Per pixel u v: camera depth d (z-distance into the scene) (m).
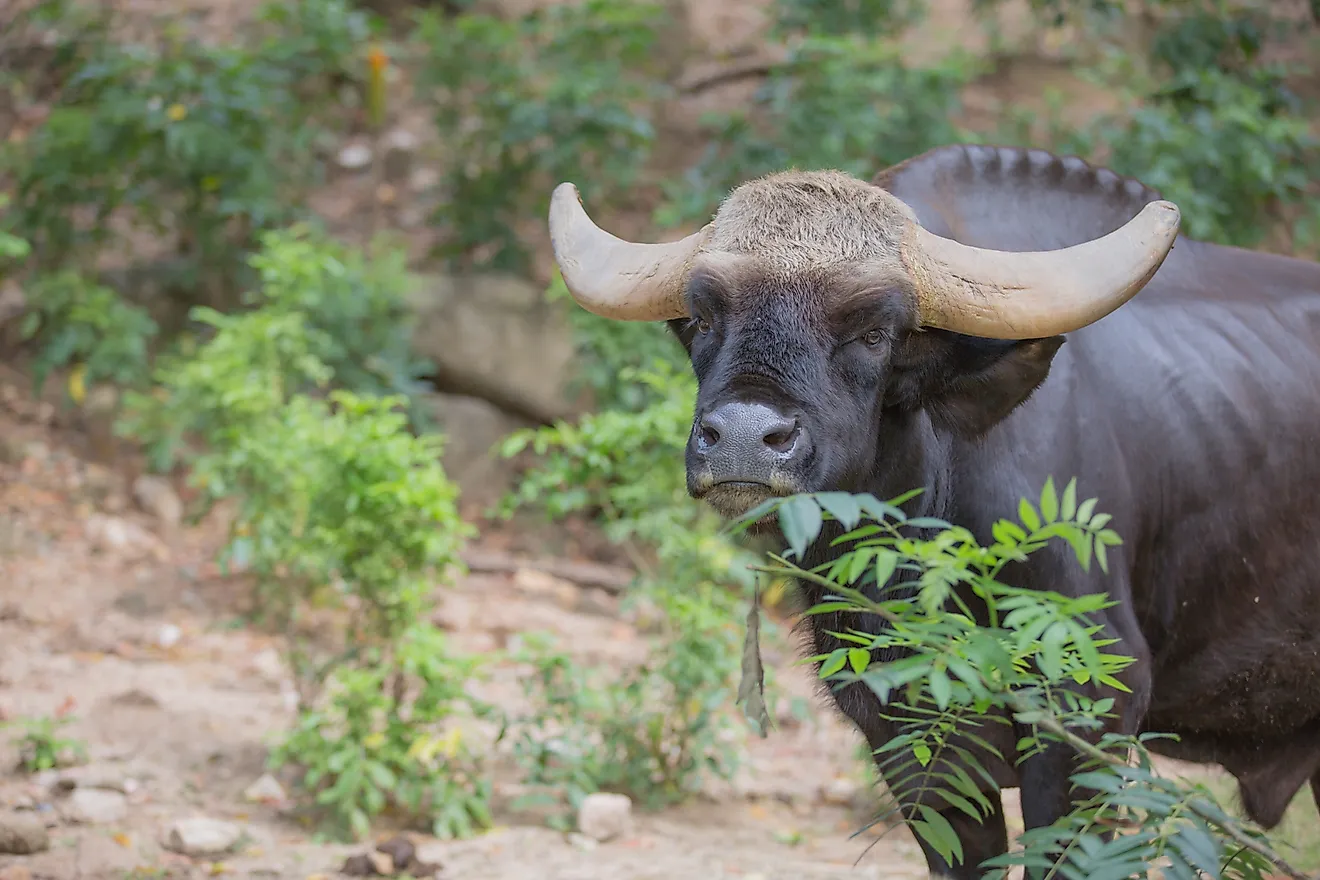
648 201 18.75
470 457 16.19
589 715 11.06
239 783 10.21
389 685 11.63
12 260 16.64
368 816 9.77
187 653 12.45
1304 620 7.52
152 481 15.20
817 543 6.66
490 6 20.97
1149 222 6.09
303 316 14.03
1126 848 4.59
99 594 13.38
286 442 11.23
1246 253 8.20
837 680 6.95
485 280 16.83
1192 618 7.39
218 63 16.39
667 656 10.89
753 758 11.56
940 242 6.27
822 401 5.82
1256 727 7.81
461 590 14.43
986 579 4.82
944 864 7.16
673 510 10.89
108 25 18.61
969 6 20.58
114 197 16.09
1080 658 5.29
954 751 6.81
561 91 16.59
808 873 9.12
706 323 6.15
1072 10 18.22
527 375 16.48
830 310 5.94
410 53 19.36
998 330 6.13
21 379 16.47
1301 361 7.65
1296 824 9.68
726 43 21.67
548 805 10.13
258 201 15.77
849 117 16.12
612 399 15.54
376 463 9.98
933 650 4.60
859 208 6.27
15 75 20.00
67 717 10.59
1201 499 7.23
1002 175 7.48
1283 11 20.36
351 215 18.70
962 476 6.72
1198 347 7.39
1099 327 7.22
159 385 16.00
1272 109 16.33
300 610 12.28
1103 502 6.89
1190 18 16.61
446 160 18.66
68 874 8.62
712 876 9.01
